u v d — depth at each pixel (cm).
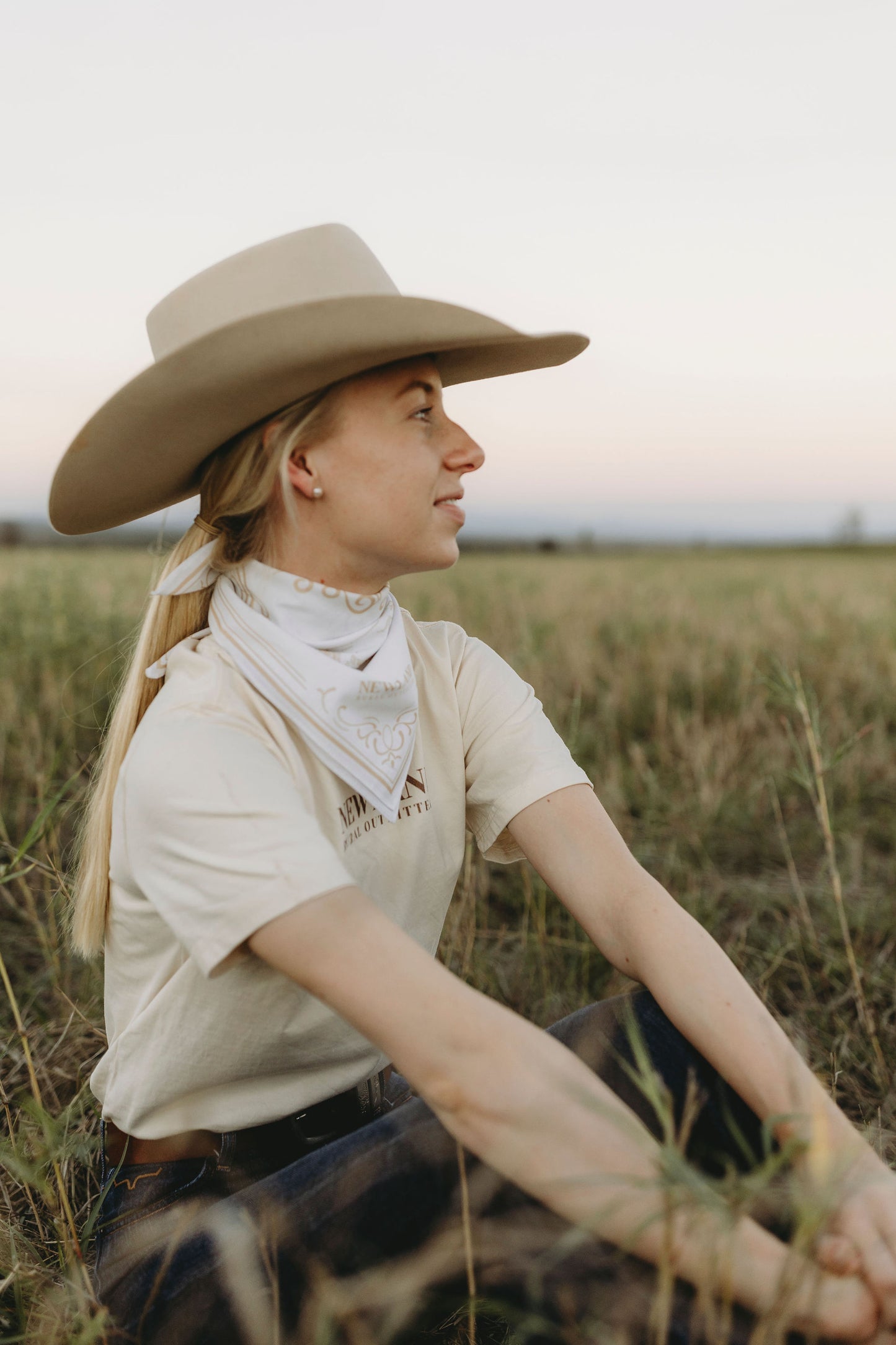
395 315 122
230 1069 132
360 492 134
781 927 272
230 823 113
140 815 119
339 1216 114
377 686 135
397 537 136
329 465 134
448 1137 116
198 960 113
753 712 467
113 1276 125
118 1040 138
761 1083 123
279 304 138
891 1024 226
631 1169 102
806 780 225
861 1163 115
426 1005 105
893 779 391
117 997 143
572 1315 105
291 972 111
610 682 514
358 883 141
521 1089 102
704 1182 88
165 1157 137
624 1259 105
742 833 347
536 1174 102
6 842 173
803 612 743
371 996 106
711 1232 96
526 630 550
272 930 109
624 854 148
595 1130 103
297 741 134
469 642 161
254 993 126
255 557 143
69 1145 148
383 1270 112
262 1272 113
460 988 107
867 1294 102
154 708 130
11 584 674
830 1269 103
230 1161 136
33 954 256
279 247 140
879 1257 103
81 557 941
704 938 137
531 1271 107
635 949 139
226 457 142
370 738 135
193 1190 134
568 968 250
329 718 131
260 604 139
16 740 373
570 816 151
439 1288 117
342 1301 104
